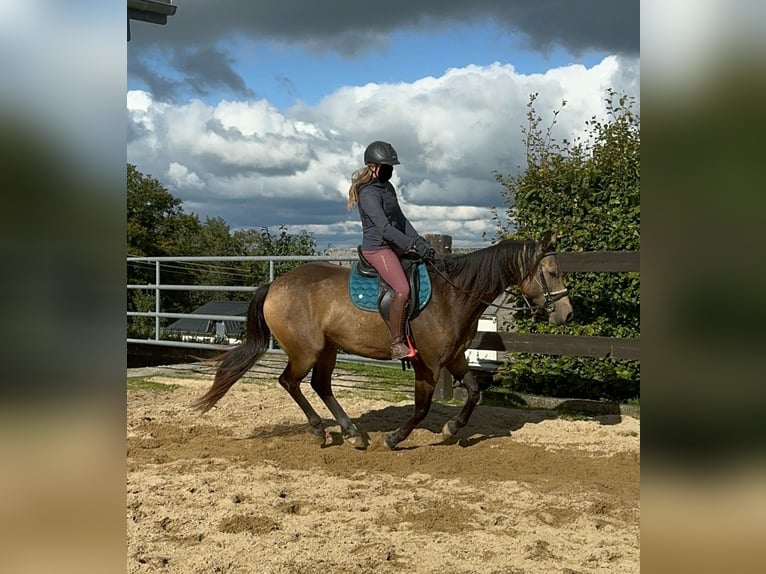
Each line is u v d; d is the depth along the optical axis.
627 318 7.49
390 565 3.40
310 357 5.79
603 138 7.83
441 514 4.18
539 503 4.42
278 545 3.63
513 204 8.26
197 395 8.29
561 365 7.69
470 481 4.96
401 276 5.42
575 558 3.48
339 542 3.69
